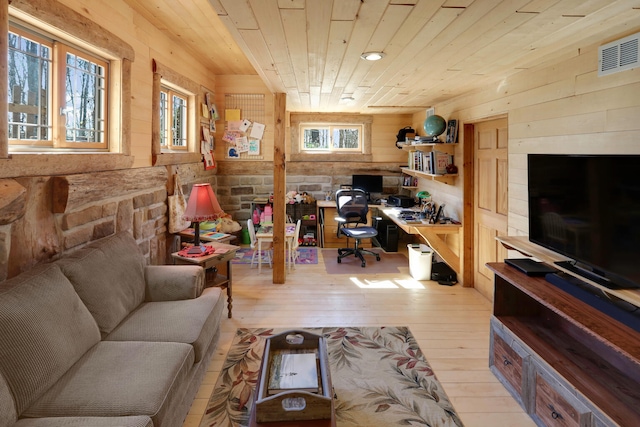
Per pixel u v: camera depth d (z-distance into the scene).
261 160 6.24
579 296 1.95
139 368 1.81
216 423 2.08
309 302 3.83
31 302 1.72
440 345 2.96
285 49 2.60
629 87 2.03
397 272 4.90
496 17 1.96
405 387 2.41
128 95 3.07
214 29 3.74
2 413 1.37
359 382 2.46
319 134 6.57
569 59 2.50
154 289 2.71
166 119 4.27
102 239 2.62
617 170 1.75
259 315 3.50
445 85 3.74
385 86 3.87
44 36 2.31
